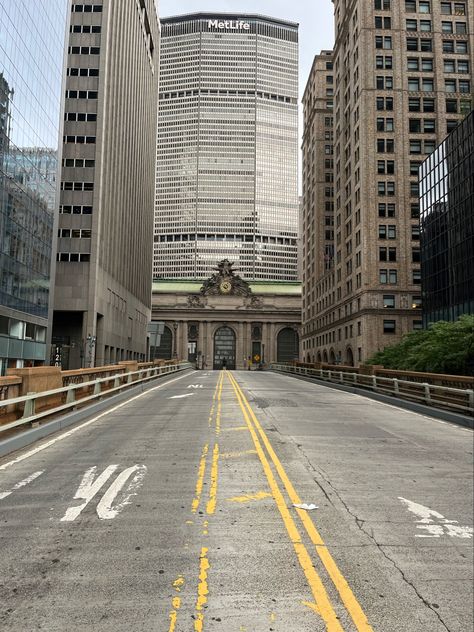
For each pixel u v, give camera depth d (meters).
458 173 48.28
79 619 4.30
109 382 22.14
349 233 69.62
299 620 4.31
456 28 66.12
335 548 5.80
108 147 64.06
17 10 42.03
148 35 97.75
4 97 39.91
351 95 69.44
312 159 96.25
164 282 136.38
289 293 129.50
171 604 4.54
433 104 64.50
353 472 9.32
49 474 8.94
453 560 5.55
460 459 10.71
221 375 52.47
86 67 62.06
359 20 66.00
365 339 59.06
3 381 11.17
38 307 49.16
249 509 7.07
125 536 6.07
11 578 5.02
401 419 17.02
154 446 11.41
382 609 4.51
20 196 43.84
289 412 18.09
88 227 59.16
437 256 52.94
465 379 17.36
